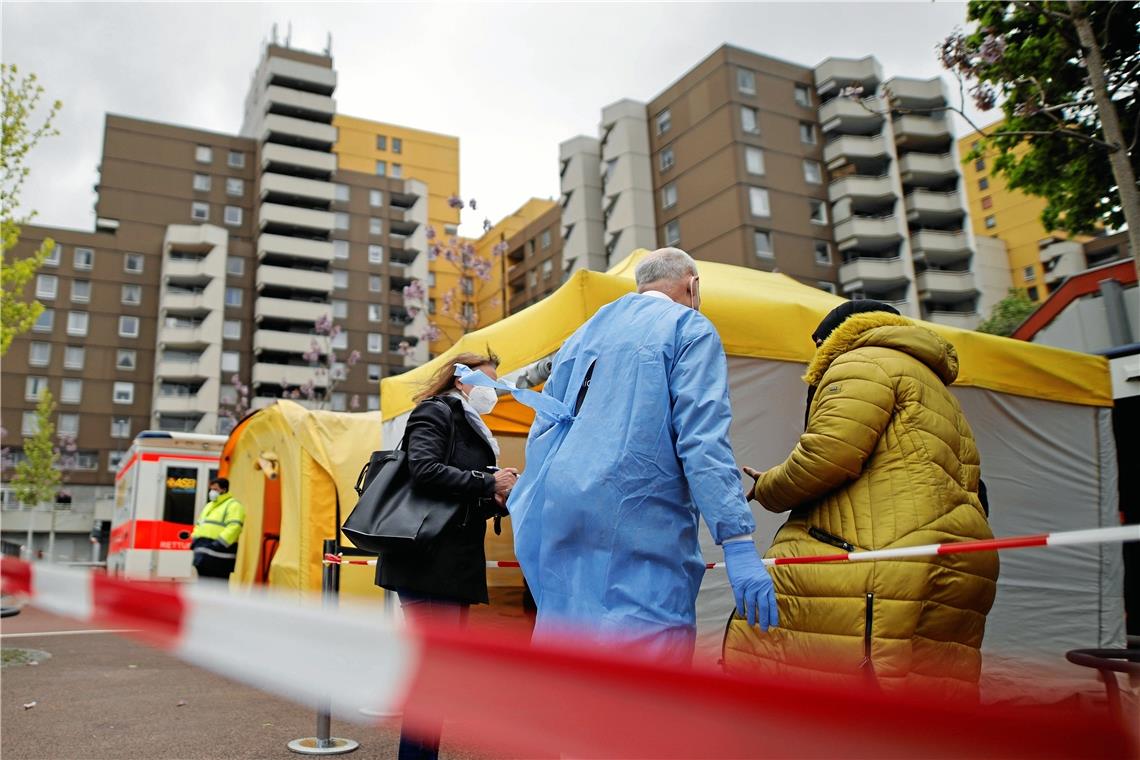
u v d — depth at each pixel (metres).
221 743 4.26
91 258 61.31
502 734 1.50
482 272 26.47
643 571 2.17
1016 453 5.52
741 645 3.07
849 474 2.84
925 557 2.64
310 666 1.96
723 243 48.44
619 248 53.78
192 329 61.56
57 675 6.41
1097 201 12.20
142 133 64.19
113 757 3.98
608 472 2.24
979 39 11.05
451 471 3.02
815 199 50.22
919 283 51.09
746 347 4.55
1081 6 8.99
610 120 55.00
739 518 2.14
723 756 1.26
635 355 2.38
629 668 1.36
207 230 62.34
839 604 2.75
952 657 2.67
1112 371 6.06
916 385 2.90
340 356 65.00
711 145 49.81
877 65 51.62
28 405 58.38
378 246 68.88
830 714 1.21
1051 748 1.19
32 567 4.23
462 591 2.99
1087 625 5.43
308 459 7.82
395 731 4.52
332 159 67.25
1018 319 47.22
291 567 7.63
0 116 10.16
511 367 4.82
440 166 81.88
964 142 79.38
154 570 14.22
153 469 14.60
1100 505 5.79
